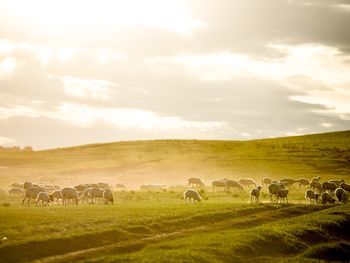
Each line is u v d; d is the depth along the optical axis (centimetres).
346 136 17350
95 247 3092
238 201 6041
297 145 15025
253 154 13812
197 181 8831
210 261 2811
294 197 6781
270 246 3419
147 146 16475
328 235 3991
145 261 2627
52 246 2962
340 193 6069
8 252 2767
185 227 3853
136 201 5809
